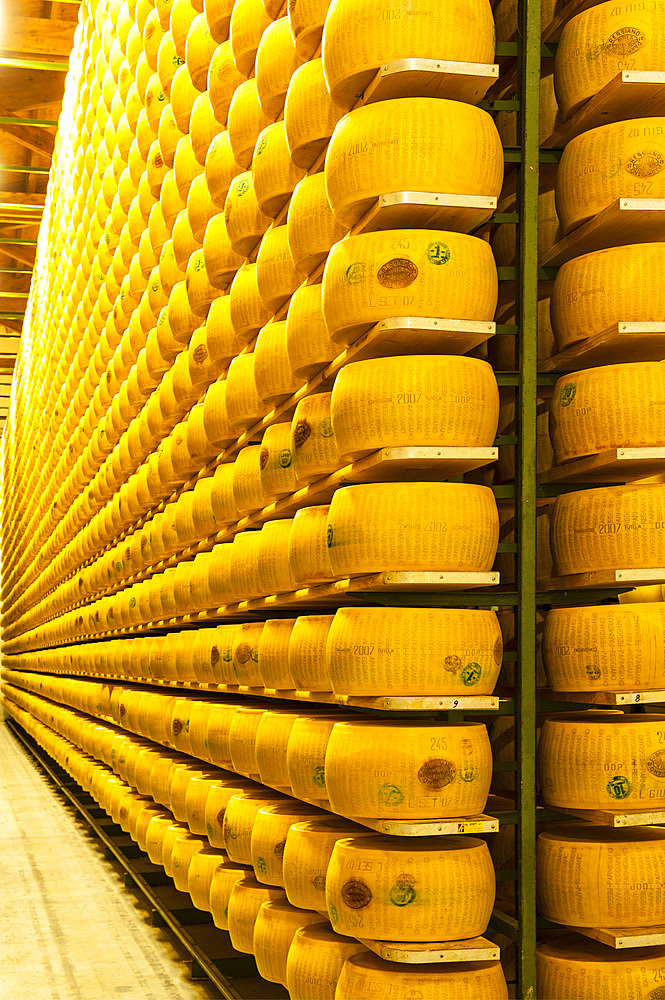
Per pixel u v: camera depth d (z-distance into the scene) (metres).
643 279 2.22
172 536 4.31
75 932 4.25
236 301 3.08
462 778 2.14
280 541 2.89
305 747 2.47
